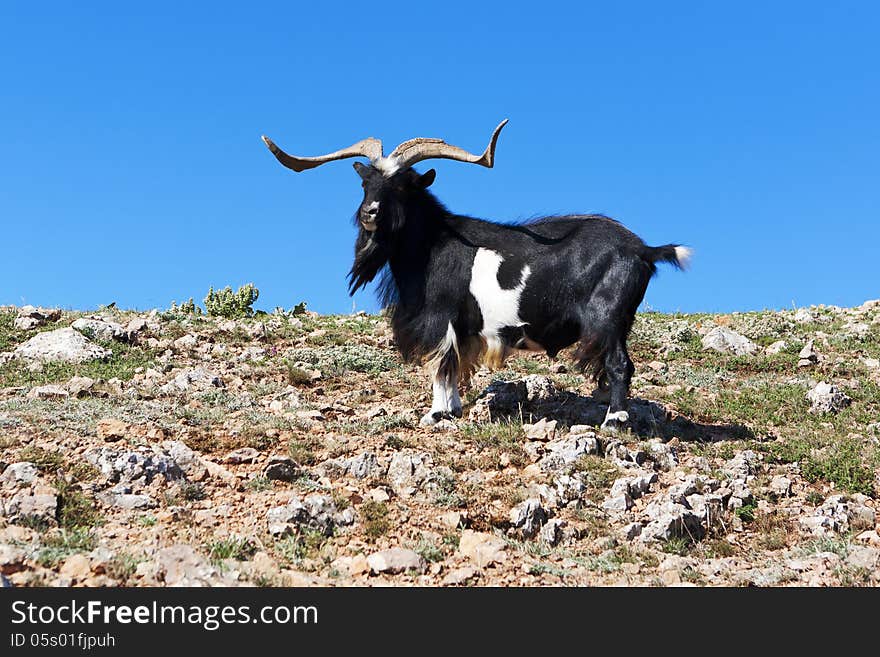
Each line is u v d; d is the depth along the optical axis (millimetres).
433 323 10664
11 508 7223
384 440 9609
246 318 17297
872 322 17406
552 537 7930
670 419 11484
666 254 10023
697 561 7699
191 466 8477
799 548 8070
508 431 10102
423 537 7602
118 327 13992
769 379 13781
